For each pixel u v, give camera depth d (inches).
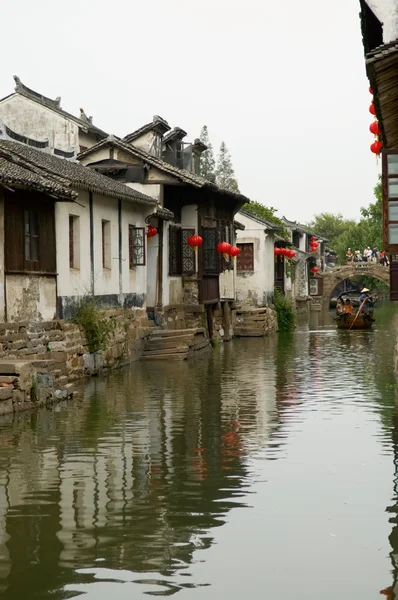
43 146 1054.4
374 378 885.8
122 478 448.1
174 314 1256.8
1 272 701.9
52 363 719.7
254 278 1863.9
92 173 1056.8
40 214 784.3
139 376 908.0
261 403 704.4
